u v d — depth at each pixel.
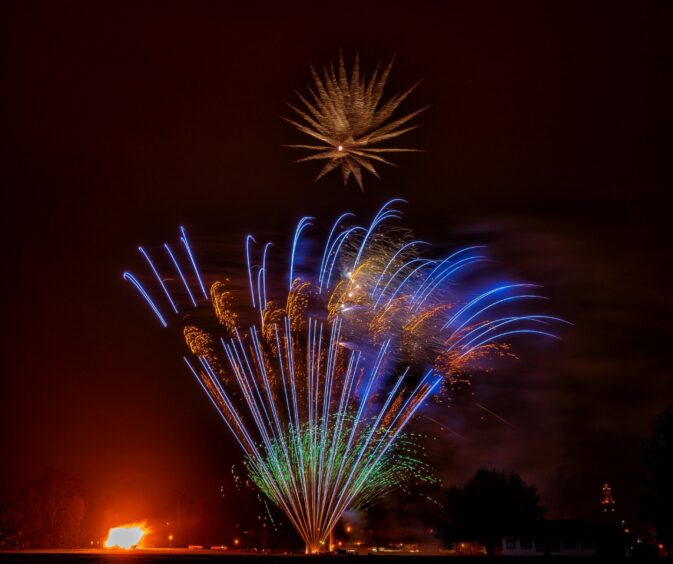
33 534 60.56
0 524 59.88
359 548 52.88
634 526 52.03
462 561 15.21
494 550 49.78
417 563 14.97
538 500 51.53
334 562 15.31
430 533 53.62
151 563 15.00
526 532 49.44
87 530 63.09
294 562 15.01
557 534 48.88
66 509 61.69
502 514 49.97
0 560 15.54
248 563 15.41
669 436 40.62
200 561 15.40
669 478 39.97
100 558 15.88
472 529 50.12
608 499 53.50
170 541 60.12
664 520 40.25
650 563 14.85
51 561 15.57
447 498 52.31
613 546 47.22
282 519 56.31
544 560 15.12
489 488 51.00
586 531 48.62
